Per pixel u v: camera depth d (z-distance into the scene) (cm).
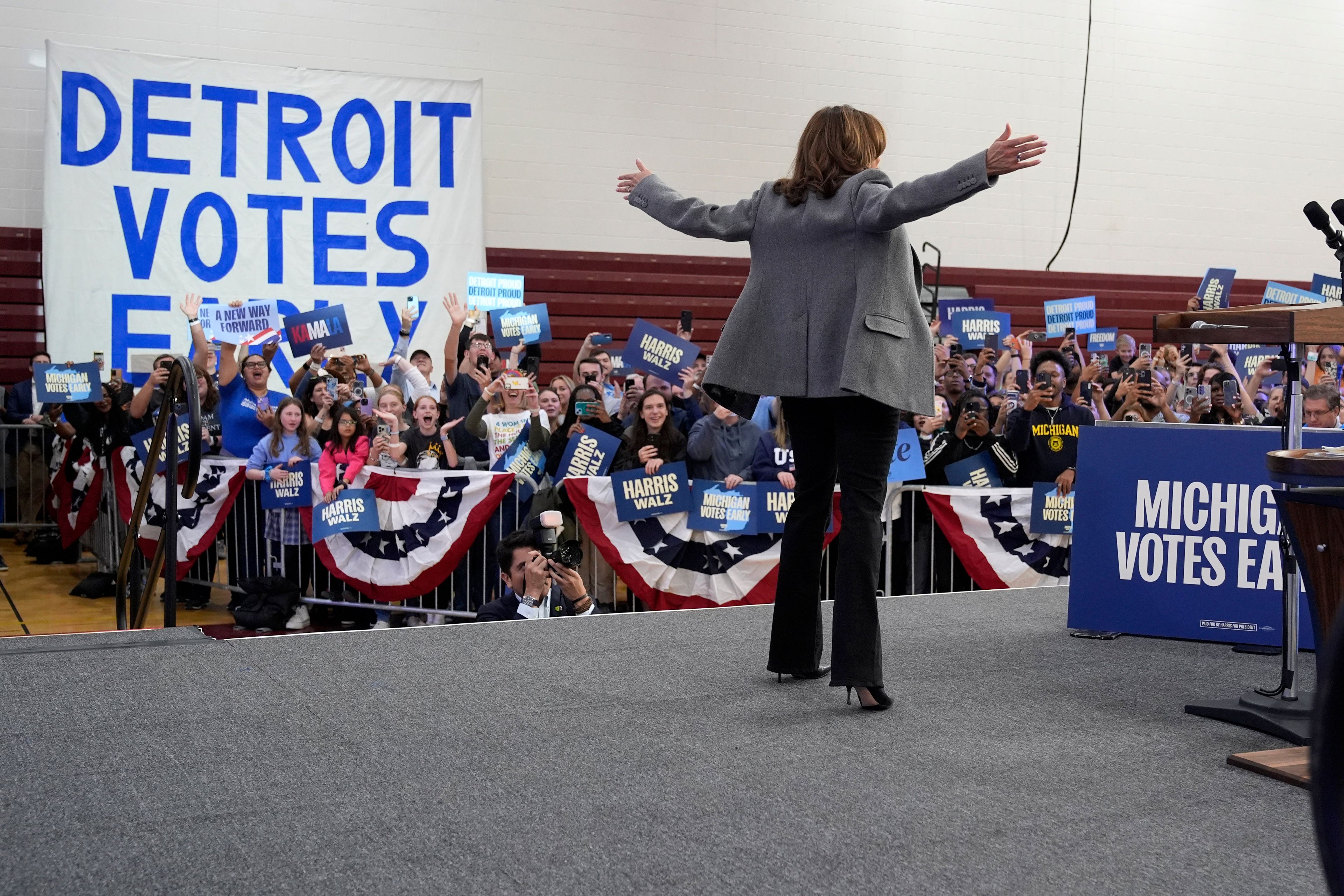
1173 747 217
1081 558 342
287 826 167
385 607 572
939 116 1190
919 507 548
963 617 355
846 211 244
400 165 969
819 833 168
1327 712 112
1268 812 182
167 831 164
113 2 945
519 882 150
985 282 1205
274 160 940
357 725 218
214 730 213
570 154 1081
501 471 592
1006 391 679
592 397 627
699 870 154
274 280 941
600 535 544
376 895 145
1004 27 1208
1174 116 1271
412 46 1029
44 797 177
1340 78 1334
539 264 1071
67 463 782
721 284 1121
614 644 295
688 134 1113
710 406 594
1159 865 159
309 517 591
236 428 686
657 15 1101
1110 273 1253
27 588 718
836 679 236
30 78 929
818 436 259
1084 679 275
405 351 832
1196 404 741
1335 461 186
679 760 202
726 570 544
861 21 1160
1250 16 1294
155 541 645
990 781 194
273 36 988
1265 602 323
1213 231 1290
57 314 890
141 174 909
